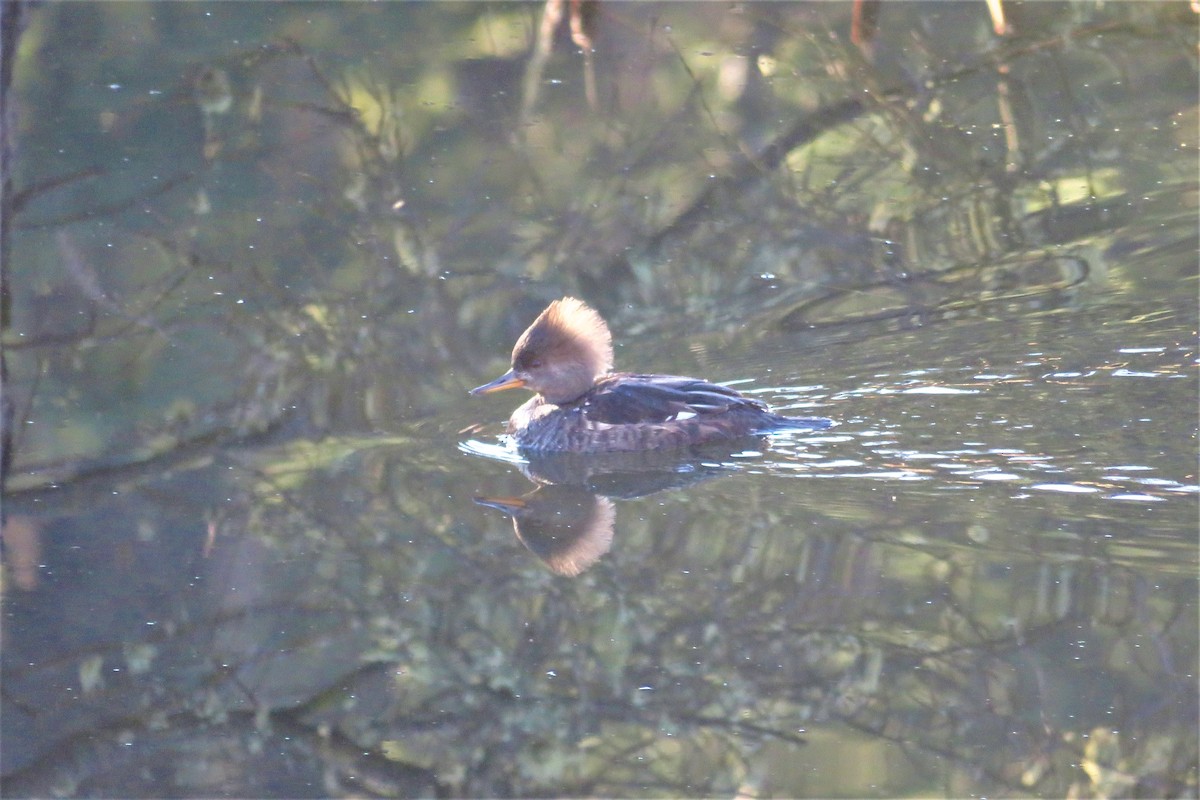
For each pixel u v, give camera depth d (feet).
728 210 64.80
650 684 32.86
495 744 31.60
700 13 77.77
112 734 32.07
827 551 36.40
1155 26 67.72
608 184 67.51
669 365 51.01
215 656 34.71
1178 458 39.37
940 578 34.68
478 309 58.44
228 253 61.46
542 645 34.53
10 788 30.48
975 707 31.09
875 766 29.86
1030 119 69.05
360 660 34.53
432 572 37.78
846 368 48.60
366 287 59.57
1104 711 30.60
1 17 43.78
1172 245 56.54
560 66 75.72
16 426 48.83
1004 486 38.70
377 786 30.63
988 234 60.23
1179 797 28.37
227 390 51.90
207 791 30.55
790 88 72.79
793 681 32.45
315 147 68.95
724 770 30.09
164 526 41.16
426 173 68.44
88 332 55.06
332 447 46.73
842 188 65.62
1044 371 46.37
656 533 38.75
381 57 75.56
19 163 65.67
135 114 69.10
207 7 76.48
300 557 39.04
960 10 75.00
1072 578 34.12
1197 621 32.37
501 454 45.52
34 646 34.71
